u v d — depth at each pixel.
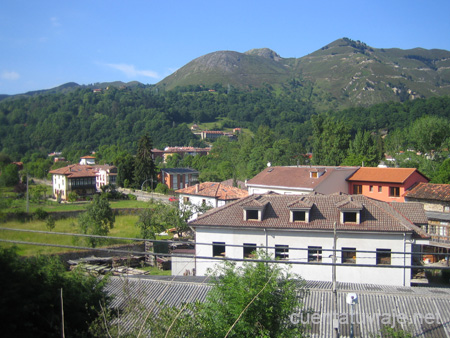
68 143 120.62
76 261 31.61
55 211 52.59
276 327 11.45
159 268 32.91
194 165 120.56
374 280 25.59
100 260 33.34
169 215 43.72
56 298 11.48
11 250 11.29
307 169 49.97
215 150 136.25
